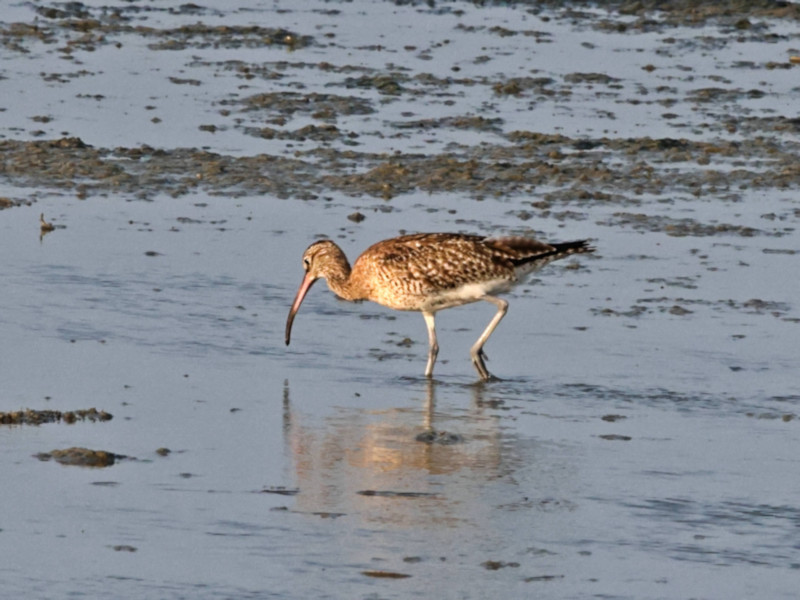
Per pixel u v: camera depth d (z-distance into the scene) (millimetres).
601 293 17000
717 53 31094
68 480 10617
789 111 26625
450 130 24500
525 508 10516
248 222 19109
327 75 27938
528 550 9734
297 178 21328
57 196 19844
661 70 29516
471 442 12062
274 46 30297
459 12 34312
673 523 10312
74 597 8711
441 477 11156
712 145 24016
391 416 12719
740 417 13000
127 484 10594
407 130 24406
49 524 9789
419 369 14375
